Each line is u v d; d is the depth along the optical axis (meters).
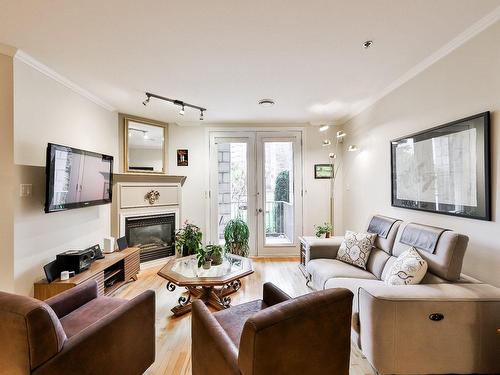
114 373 1.46
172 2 1.62
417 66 2.49
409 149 2.65
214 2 1.63
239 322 1.66
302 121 4.56
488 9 1.71
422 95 2.49
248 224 4.64
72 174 2.71
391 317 1.60
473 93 1.94
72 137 2.98
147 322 1.72
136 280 3.53
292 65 2.48
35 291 2.40
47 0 1.60
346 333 1.25
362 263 2.71
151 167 4.32
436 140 2.28
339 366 1.24
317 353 1.16
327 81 2.86
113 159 3.70
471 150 1.94
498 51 1.76
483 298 1.60
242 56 2.31
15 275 2.25
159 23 1.84
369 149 3.55
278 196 4.68
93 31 1.93
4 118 2.19
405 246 2.28
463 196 2.01
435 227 2.13
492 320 1.59
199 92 3.17
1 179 2.19
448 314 1.59
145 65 2.47
